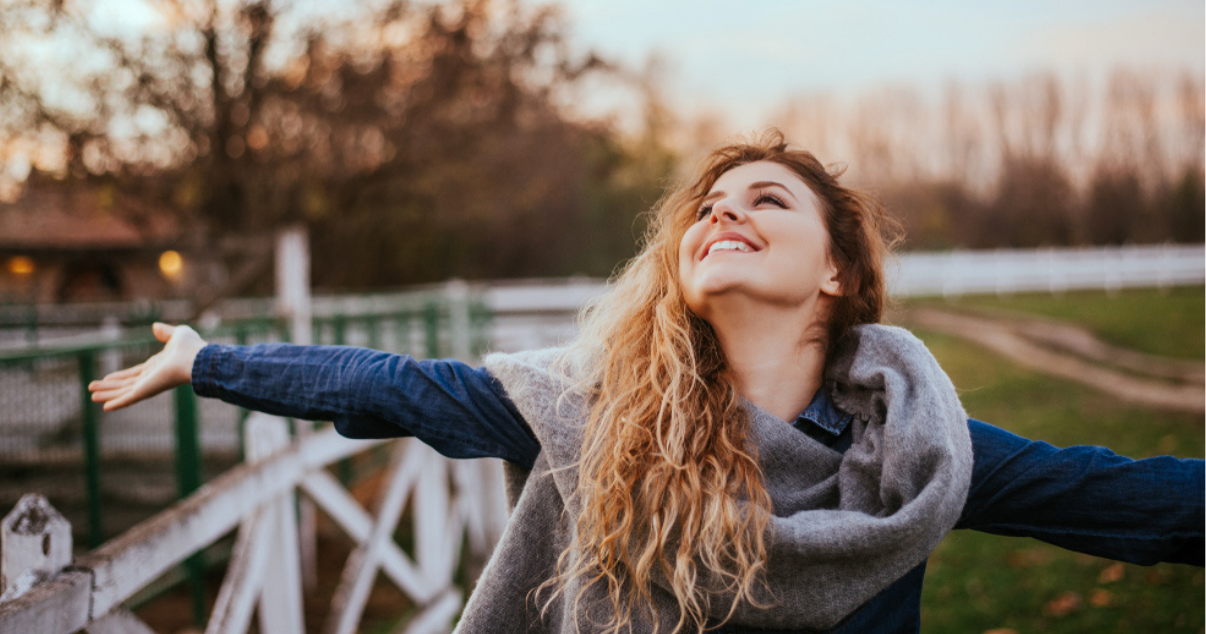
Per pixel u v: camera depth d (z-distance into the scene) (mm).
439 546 4168
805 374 1203
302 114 13578
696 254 1189
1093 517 1074
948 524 1019
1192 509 1033
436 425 1169
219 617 2240
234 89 12570
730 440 1111
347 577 3320
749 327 1170
